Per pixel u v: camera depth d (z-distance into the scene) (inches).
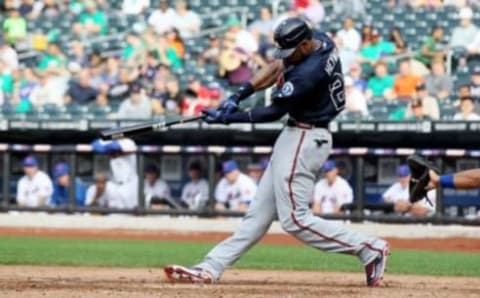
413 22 3166.8
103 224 2898.6
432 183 1387.8
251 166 2812.5
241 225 1418.6
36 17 3489.2
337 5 3270.2
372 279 1396.4
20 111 3230.8
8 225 2945.4
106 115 3149.6
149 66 3174.2
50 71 3265.3
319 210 2748.5
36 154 2972.4
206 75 3166.8
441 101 2918.3
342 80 1380.4
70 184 2925.7
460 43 3073.3
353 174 2765.7
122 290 1275.8
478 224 2664.9
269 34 3191.4
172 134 2979.8
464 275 1710.1
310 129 1375.5
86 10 3459.6
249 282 1459.2
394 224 2711.6
